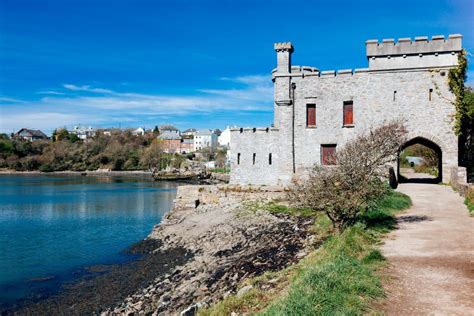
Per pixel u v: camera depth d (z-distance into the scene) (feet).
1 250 94.68
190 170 425.28
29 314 57.88
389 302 29.78
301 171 117.08
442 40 112.37
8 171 472.44
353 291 30.55
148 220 137.59
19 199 201.77
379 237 50.29
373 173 58.49
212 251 78.23
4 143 497.87
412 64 114.11
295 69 129.90
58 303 61.41
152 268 75.10
